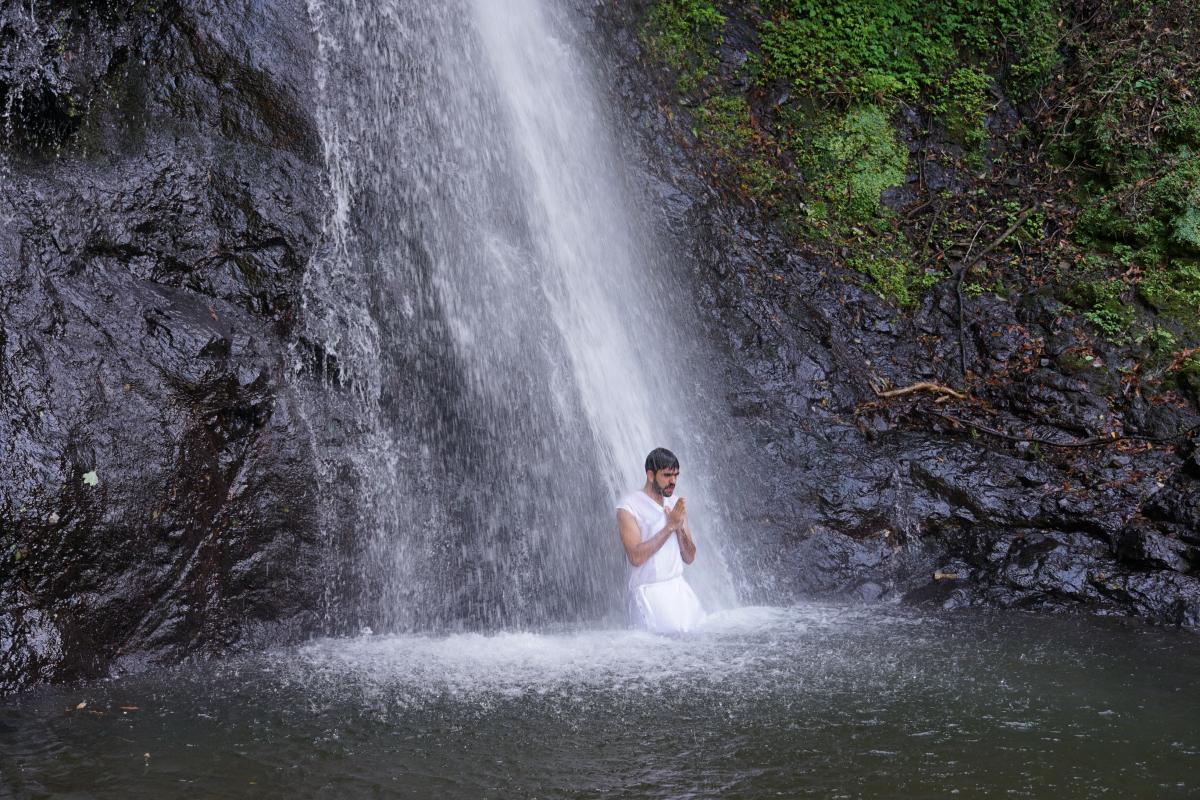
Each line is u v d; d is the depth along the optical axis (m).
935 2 12.57
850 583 7.70
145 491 5.77
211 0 7.25
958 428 9.37
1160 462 8.95
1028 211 11.46
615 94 10.20
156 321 6.22
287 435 6.52
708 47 11.45
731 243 9.99
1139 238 11.33
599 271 8.95
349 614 6.49
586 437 7.94
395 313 7.38
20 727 4.58
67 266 6.07
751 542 7.85
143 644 5.64
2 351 5.54
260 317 6.85
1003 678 5.31
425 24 8.33
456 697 5.01
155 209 6.64
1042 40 12.41
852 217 11.05
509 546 7.21
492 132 8.66
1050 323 10.48
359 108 7.73
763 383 9.14
